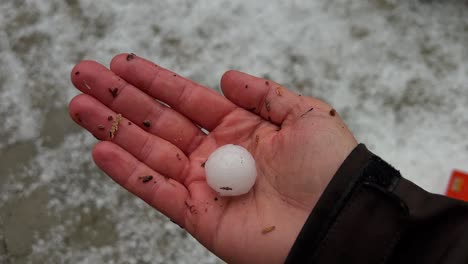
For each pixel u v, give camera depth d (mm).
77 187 365
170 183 251
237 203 247
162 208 252
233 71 269
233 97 272
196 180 261
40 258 350
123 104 270
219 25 404
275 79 386
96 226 356
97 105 261
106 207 360
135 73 271
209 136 280
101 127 261
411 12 403
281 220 237
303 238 219
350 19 402
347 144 242
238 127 275
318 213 220
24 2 416
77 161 370
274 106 262
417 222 211
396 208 215
